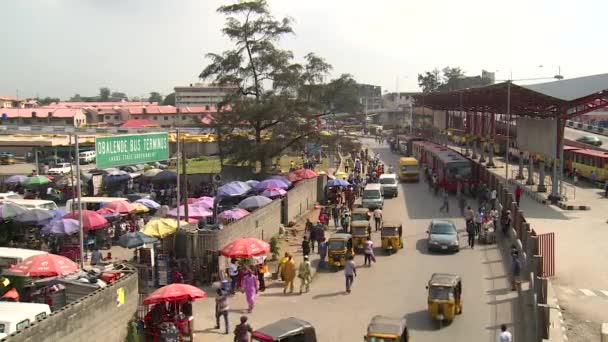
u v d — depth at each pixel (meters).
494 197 46.75
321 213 42.75
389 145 119.88
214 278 27.50
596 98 46.47
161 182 54.94
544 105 51.19
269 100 56.94
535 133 54.81
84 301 17.22
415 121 143.38
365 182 60.69
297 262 32.62
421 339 20.78
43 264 22.05
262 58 59.84
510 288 26.86
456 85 181.00
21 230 36.12
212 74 60.84
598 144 81.56
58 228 31.20
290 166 71.81
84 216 32.69
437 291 22.53
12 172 67.75
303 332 17.34
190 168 75.88
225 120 58.34
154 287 26.39
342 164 78.00
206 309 24.61
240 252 25.92
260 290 27.47
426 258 33.06
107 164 27.47
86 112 140.88
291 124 58.56
